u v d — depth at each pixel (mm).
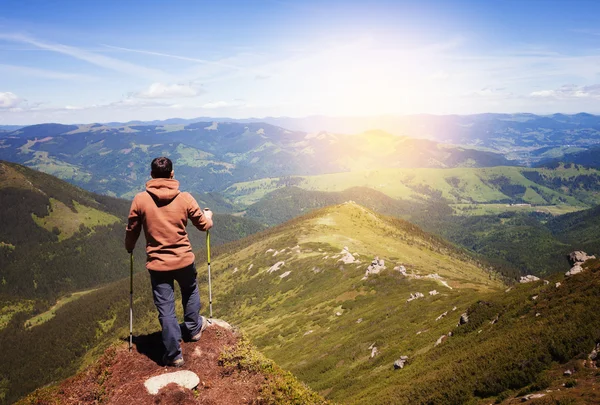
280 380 8289
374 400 24188
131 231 7941
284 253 172875
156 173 7969
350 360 42188
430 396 19828
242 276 173750
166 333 7625
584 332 16969
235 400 7469
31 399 7508
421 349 33688
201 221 8359
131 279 8422
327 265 128750
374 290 77125
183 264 7785
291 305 108375
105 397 7160
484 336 26047
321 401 8336
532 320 22719
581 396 12836
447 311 41531
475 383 18438
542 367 16750
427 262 166250
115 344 8492
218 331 8977
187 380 7457
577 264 27141
